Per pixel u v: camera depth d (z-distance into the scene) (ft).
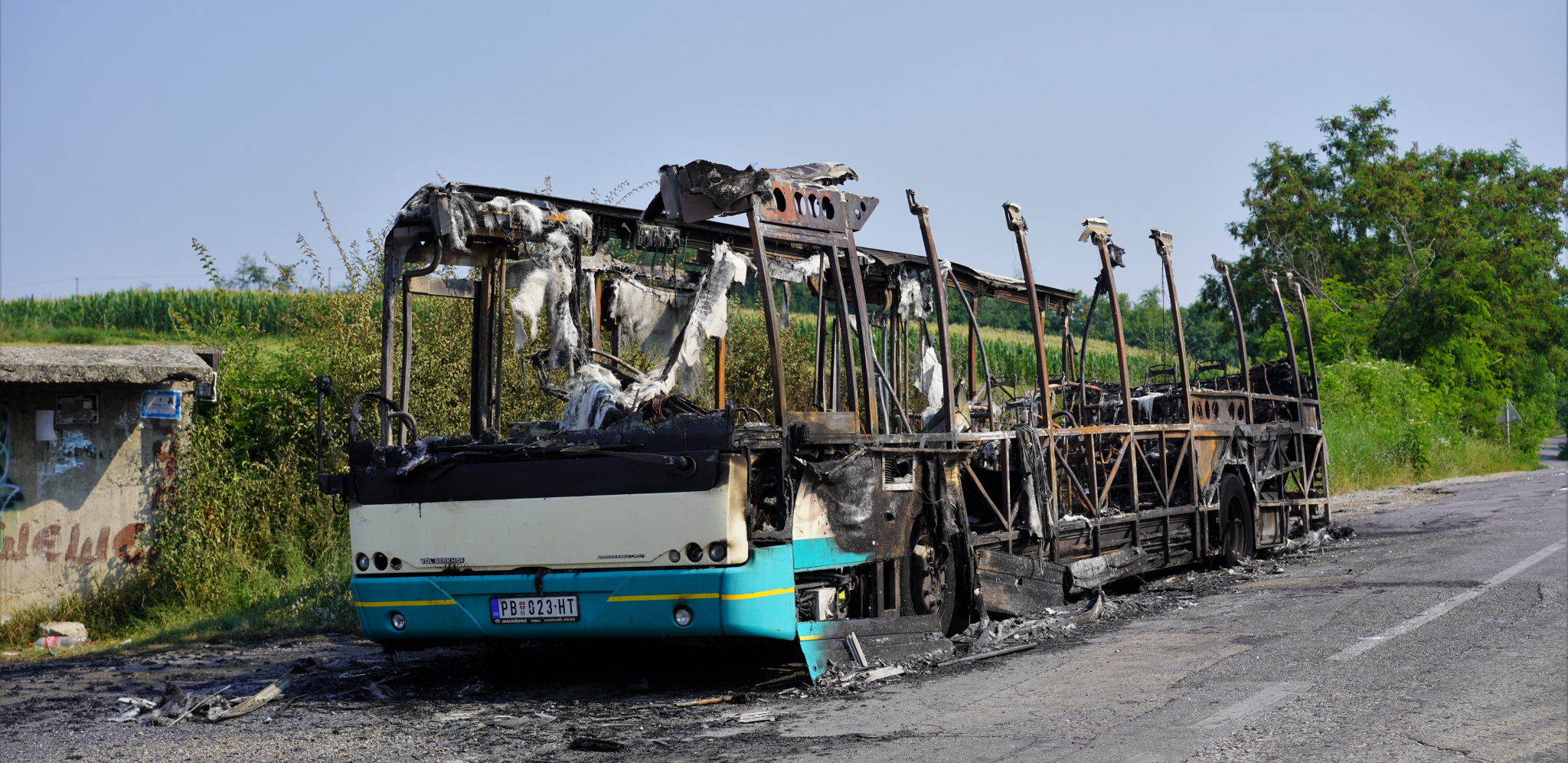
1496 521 53.78
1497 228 165.89
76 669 28.66
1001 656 25.66
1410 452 104.99
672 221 26.35
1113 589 37.17
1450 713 18.65
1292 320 143.64
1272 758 16.25
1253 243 174.60
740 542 21.02
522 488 22.26
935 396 33.76
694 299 27.25
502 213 24.79
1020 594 30.19
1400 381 117.08
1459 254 147.64
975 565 28.78
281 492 40.96
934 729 18.60
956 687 22.07
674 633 21.07
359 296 44.55
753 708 20.86
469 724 20.21
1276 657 23.80
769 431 22.07
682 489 21.11
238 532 39.11
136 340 118.62
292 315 46.85
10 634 34.40
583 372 25.02
